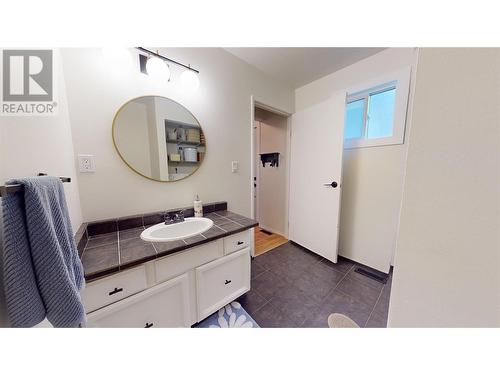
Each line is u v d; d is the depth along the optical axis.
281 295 1.55
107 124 1.17
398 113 1.68
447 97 0.31
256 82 2.00
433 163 0.33
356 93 1.95
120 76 1.19
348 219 2.12
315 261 2.12
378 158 1.85
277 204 2.90
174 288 1.05
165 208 1.46
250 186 2.04
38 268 0.44
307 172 2.32
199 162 1.61
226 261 1.27
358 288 1.64
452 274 0.33
